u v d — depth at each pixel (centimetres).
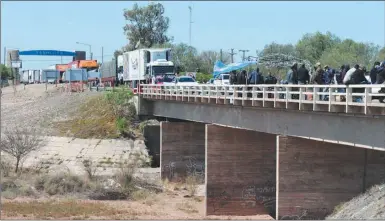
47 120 10369
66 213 5350
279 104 4691
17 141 8094
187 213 5862
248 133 5897
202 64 16400
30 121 10544
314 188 4634
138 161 8488
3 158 8119
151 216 5478
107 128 9250
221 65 7950
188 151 7981
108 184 6950
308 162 4634
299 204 4628
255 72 5341
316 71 4397
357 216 4019
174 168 7944
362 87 3572
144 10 17925
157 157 8656
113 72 12962
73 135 9275
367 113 3522
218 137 5891
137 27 18000
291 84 4544
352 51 13712
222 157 5894
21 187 6581
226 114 6025
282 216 4619
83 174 7612
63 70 17138
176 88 7338
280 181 4634
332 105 3888
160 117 9200
